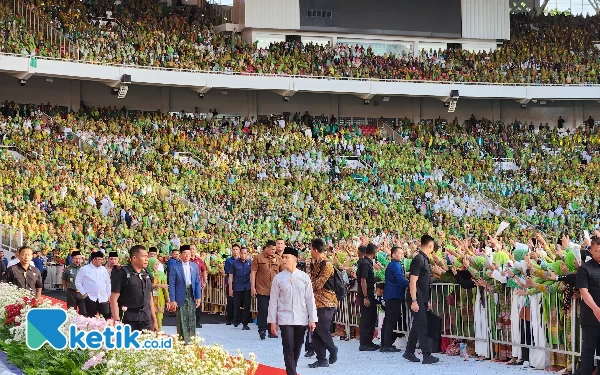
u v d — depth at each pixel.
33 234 32.25
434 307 16.02
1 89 47.19
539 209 47.28
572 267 13.06
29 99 48.03
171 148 46.28
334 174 47.50
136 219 36.78
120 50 47.31
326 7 55.00
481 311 14.92
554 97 55.34
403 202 46.09
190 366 9.41
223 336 19.48
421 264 14.66
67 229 33.69
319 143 50.38
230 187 43.44
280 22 54.09
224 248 33.34
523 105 56.94
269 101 55.09
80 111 47.00
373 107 57.22
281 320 12.55
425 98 58.12
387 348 16.06
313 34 55.12
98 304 16.88
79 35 46.69
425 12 56.66
